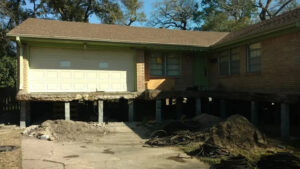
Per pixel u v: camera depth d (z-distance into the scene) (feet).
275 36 30.73
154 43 38.14
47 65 35.60
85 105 40.57
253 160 17.16
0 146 21.17
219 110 40.29
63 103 38.52
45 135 25.13
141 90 38.88
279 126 29.91
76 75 36.96
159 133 26.58
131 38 39.27
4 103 46.09
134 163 17.25
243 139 20.36
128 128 31.22
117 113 41.50
